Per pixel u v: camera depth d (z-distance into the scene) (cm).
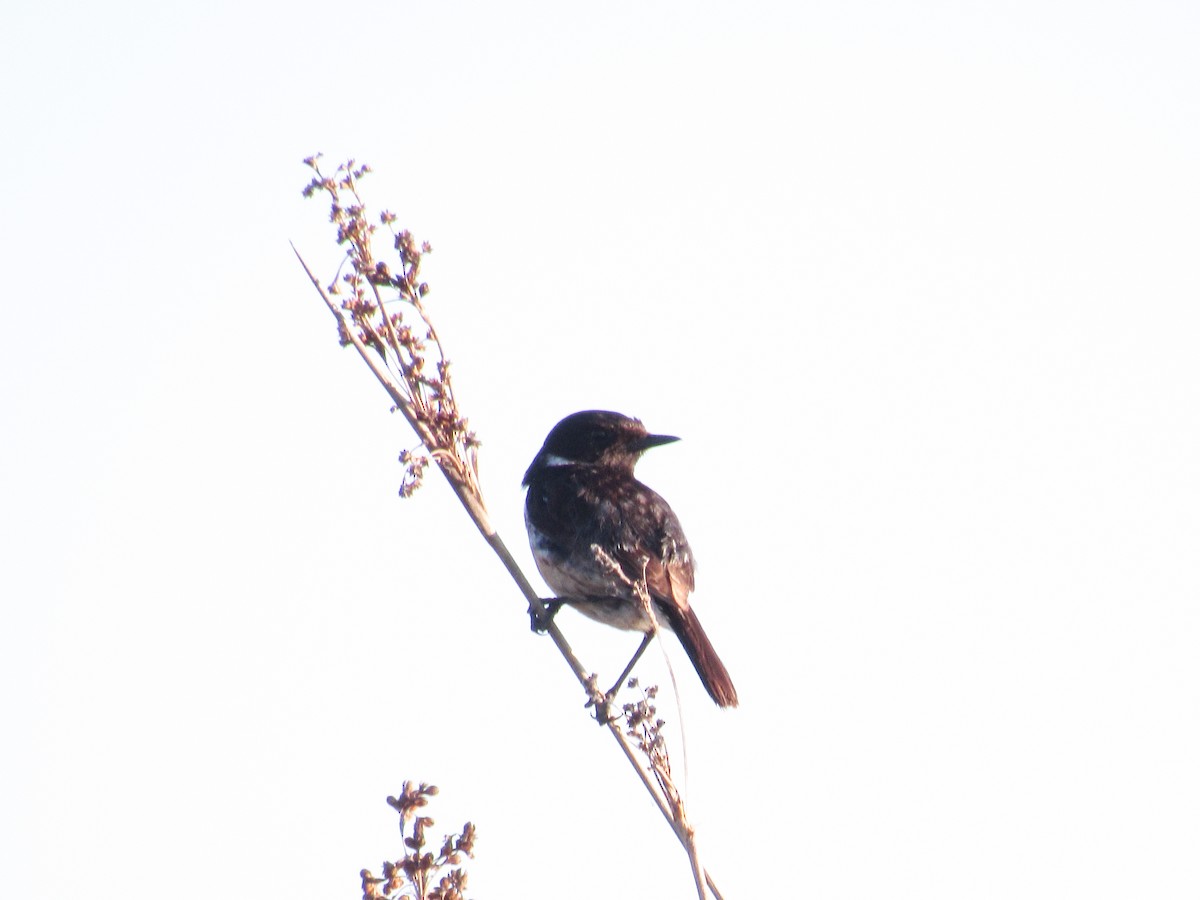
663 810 939
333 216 1088
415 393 1092
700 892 916
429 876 877
